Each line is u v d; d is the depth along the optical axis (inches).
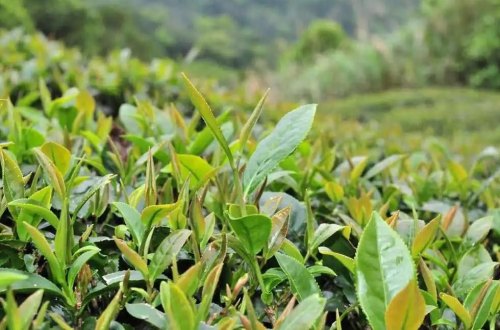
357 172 34.1
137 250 23.6
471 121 211.5
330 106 255.0
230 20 948.0
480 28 313.4
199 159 26.2
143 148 31.2
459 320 23.8
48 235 23.7
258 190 27.0
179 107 61.4
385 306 20.1
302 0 1080.2
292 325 18.8
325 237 24.4
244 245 22.0
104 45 418.0
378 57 315.0
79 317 20.9
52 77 55.1
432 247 28.4
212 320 20.6
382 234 20.8
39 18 305.0
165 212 22.5
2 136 34.6
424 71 316.2
